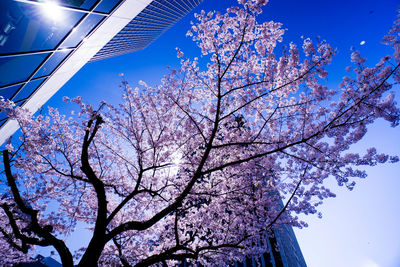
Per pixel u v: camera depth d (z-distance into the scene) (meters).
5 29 6.05
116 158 8.96
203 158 6.41
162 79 7.57
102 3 9.63
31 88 9.64
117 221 9.26
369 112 5.72
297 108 6.85
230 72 7.31
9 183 5.99
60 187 8.62
